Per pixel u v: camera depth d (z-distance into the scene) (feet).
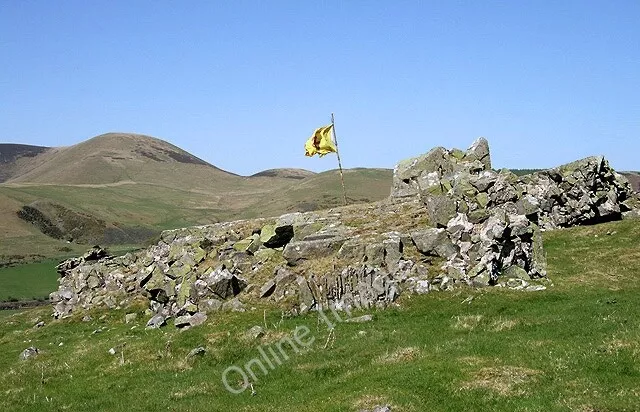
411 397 71.67
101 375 108.47
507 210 147.23
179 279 161.17
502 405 67.92
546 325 98.17
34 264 548.31
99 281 199.00
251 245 165.68
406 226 153.48
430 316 114.42
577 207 189.06
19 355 139.44
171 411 83.46
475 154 196.54
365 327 110.52
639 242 160.25
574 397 66.64
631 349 76.79
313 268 139.13
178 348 114.52
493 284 129.08
